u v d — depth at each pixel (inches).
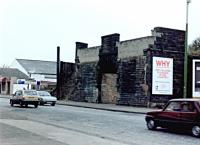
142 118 986.7
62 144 462.6
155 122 711.1
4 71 3503.9
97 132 650.2
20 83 3329.2
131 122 863.1
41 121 813.2
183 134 668.1
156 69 1542.8
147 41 1549.0
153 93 1534.2
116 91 1779.0
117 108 1433.3
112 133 644.7
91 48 1990.7
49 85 3235.7
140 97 1568.7
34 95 1412.4
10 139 488.4
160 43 1553.9
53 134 564.4
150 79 1534.2
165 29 1567.4
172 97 1577.3
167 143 545.0
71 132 606.9
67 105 1705.2
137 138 590.9
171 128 679.7
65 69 2220.7
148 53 1539.1
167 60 1568.7
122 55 1702.8
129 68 1647.4
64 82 2229.3
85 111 1251.8
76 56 2124.8
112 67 1782.7
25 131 581.3
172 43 1584.6
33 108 1355.8
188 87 1587.1
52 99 1628.9
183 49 1612.9
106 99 1856.5
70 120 874.8
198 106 641.6
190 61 1595.7
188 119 646.5
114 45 1776.6
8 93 3353.8
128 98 1637.6
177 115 668.1
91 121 863.7
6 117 845.8
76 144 473.1
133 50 1631.4
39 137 517.3
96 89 1920.5
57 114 1055.6
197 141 578.6
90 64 1990.7
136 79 1598.2
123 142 531.5
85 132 635.5
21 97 1398.9
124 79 1673.2
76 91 2098.9
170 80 1573.6
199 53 1740.9
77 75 2101.4
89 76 1991.9
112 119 935.0
